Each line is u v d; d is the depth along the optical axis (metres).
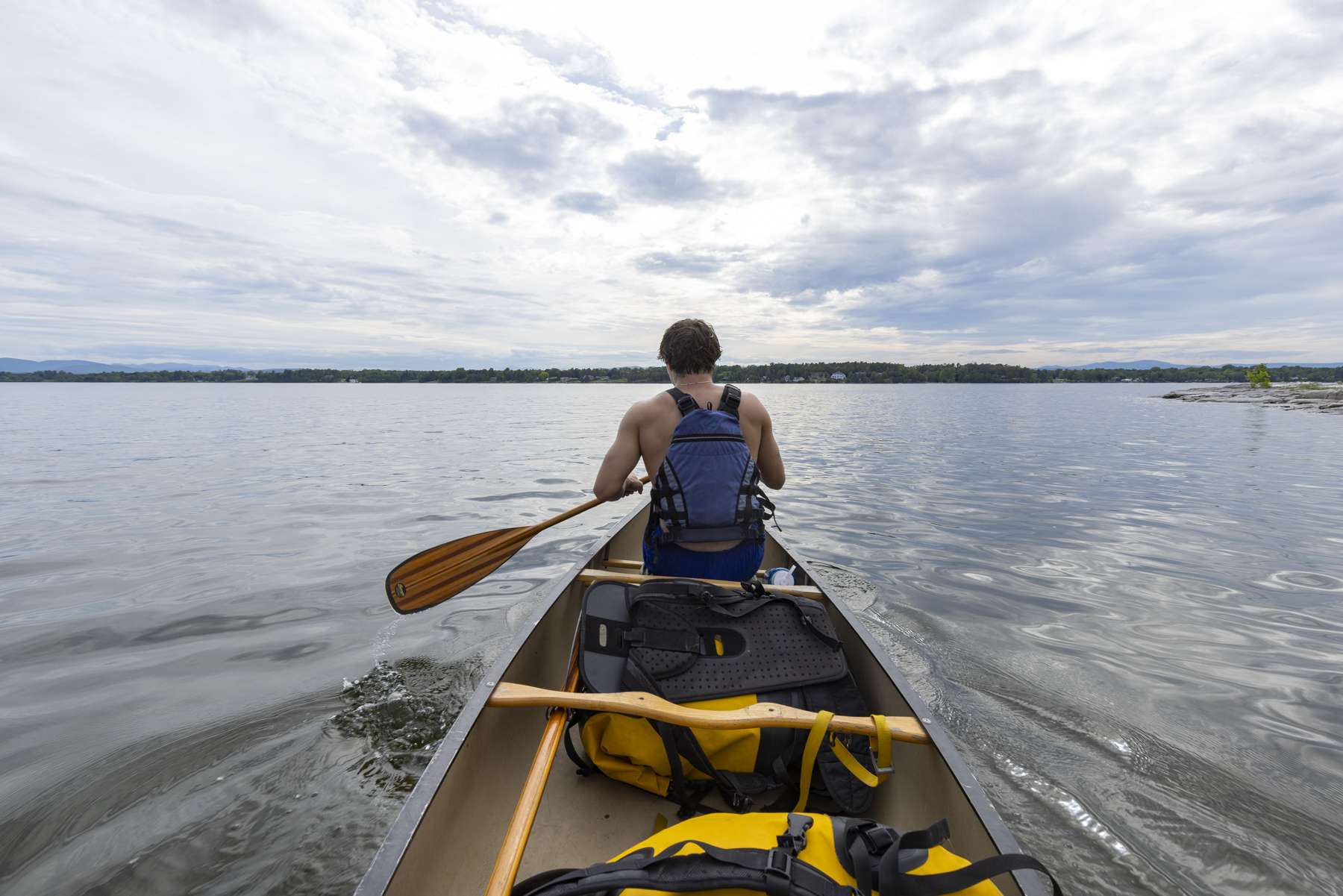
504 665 1.80
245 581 4.34
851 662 2.15
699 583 1.84
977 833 1.25
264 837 1.95
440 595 2.81
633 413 2.22
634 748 1.66
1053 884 1.03
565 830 1.65
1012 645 3.40
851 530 5.93
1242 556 5.15
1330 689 2.93
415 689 2.84
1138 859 1.90
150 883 1.77
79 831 1.97
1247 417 24.05
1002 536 5.76
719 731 1.56
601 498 2.29
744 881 0.96
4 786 2.18
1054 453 12.33
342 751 2.39
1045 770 2.33
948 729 2.59
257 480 8.58
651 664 1.66
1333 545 5.48
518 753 1.82
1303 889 1.79
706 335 2.28
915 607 3.94
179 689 2.85
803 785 1.53
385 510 6.68
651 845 1.11
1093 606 3.99
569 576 2.57
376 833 1.97
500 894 1.15
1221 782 2.27
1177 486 8.54
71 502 7.02
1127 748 2.46
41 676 2.98
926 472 9.77
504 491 7.83
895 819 1.63
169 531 5.73
